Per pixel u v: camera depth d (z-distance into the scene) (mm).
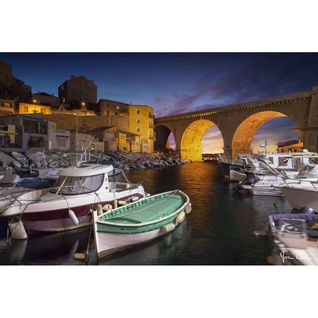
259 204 15594
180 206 11375
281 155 22125
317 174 16297
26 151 32844
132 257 8203
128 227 8164
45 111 60969
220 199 17219
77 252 8445
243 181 20328
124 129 64562
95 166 11930
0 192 12641
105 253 7926
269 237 9391
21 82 66750
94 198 10500
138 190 13164
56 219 9742
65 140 42375
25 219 9359
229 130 59625
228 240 9695
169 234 10188
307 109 44750
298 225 8312
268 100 50406
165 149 82438
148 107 67375
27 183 17766
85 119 60188
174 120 74250
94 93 79375
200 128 74500
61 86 78438
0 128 33781
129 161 46875
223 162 30953
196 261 8000
